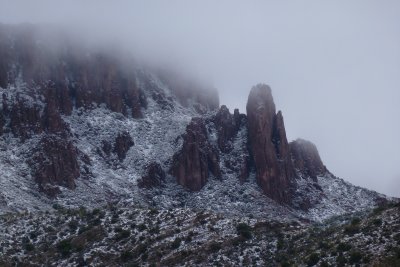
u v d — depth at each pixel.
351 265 167.12
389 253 166.25
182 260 191.75
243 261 188.12
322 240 186.25
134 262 194.62
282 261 182.62
